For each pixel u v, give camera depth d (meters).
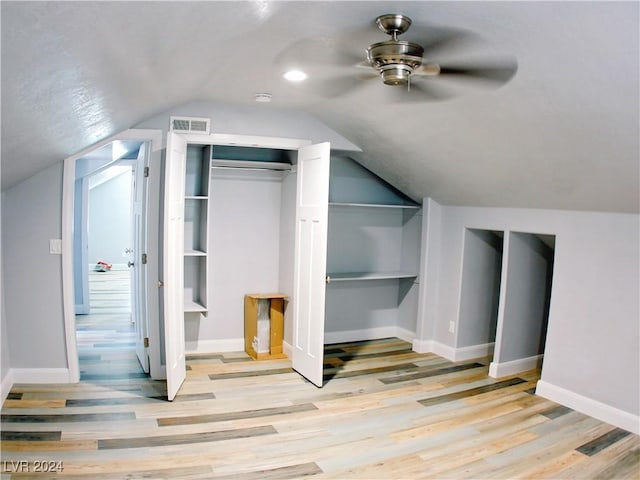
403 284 5.34
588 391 3.44
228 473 2.56
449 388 3.89
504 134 3.02
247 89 3.39
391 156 4.25
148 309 3.83
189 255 4.14
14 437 2.84
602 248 3.35
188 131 3.83
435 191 4.52
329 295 5.07
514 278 4.19
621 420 3.24
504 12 1.93
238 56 2.58
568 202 3.44
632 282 3.19
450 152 3.62
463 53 2.39
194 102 3.84
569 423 3.30
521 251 4.20
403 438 3.02
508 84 2.51
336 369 4.28
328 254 5.04
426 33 2.21
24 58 1.28
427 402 3.60
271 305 4.50
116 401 3.40
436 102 3.01
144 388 3.66
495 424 3.26
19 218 3.52
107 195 10.05
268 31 2.20
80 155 3.61
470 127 3.14
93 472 2.51
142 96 2.76
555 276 3.67
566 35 1.97
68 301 3.65
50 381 3.68
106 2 1.24
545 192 3.46
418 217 5.07
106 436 2.89
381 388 3.85
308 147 3.92
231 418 3.22
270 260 4.75
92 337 5.07
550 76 2.30
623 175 2.79
